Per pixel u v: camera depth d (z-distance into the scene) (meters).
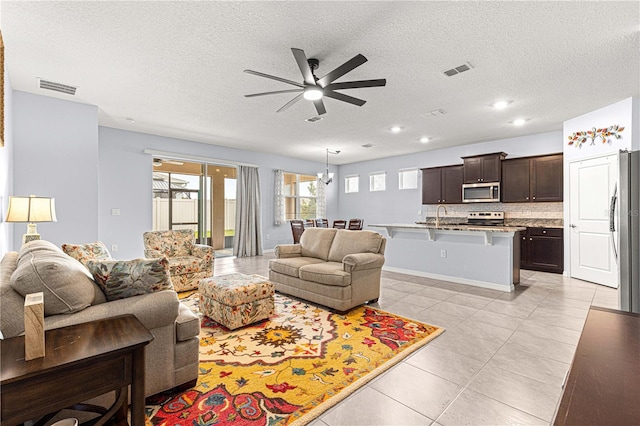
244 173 7.34
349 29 2.52
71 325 1.36
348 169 9.55
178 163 6.68
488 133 5.86
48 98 3.99
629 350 0.88
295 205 8.73
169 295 1.71
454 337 2.61
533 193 5.67
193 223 6.94
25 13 2.31
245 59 3.02
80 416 1.44
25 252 1.76
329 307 3.34
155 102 4.19
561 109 4.47
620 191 2.46
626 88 3.72
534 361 2.19
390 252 5.47
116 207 5.53
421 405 1.71
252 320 2.87
